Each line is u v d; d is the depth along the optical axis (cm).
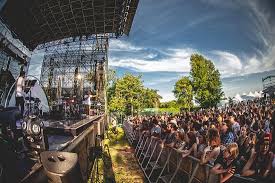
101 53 2027
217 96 4969
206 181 499
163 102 6831
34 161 279
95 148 940
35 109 671
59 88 1934
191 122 933
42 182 274
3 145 238
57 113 1027
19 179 237
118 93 3781
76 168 221
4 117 297
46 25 1389
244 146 634
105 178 892
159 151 921
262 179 420
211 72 5038
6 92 554
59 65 2106
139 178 896
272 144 460
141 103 3981
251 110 1352
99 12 1384
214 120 1083
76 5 1288
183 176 643
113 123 2386
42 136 299
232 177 427
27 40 1371
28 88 565
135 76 3828
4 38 900
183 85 5050
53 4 1203
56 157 224
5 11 1008
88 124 885
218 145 498
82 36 1673
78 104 1352
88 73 2078
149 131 1174
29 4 1099
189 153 602
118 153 1345
